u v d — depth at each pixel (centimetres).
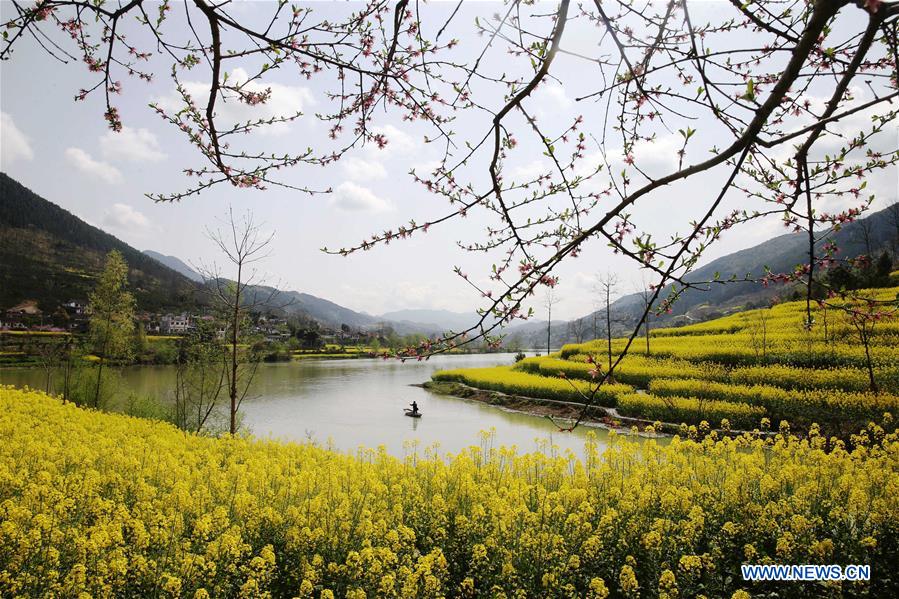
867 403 1506
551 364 3750
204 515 590
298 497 729
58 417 1308
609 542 562
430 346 268
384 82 287
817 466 714
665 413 1873
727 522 557
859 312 248
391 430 2086
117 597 466
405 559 527
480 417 2456
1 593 431
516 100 221
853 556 515
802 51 170
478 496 680
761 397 1791
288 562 544
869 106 177
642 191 207
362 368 6431
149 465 811
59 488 656
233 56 257
